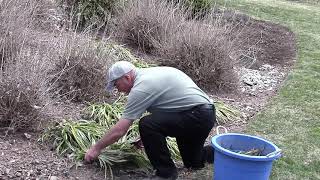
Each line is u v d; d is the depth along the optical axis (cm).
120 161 473
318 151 561
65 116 555
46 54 585
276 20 1305
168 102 439
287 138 591
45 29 731
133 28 831
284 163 526
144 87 430
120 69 436
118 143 496
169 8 866
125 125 434
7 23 596
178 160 507
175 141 523
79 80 599
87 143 496
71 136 499
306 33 1192
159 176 450
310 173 511
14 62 568
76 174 458
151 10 838
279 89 775
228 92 740
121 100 614
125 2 870
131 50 825
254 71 869
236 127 614
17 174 445
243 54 880
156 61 770
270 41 1088
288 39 1126
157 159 446
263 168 418
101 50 629
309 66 919
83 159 476
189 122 442
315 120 654
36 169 455
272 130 612
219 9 1216
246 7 1411
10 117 503
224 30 780
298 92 763
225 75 736
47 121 525
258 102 715
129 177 465
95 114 565
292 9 1493
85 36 651
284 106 699
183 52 732
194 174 486
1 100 498
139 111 432
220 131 595
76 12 815
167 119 439
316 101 728
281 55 997
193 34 739
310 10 1525
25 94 502
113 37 830
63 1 830
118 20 846
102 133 515
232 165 418
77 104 594
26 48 599
